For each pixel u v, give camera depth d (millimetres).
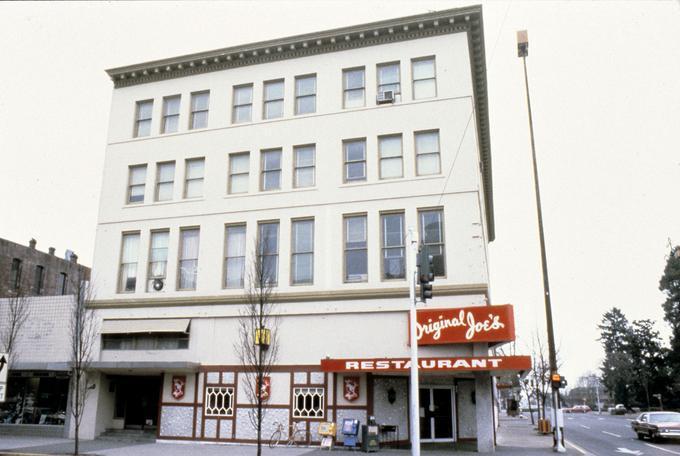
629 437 30969
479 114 27594
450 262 22109
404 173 23562
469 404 22953
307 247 24141
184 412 23594
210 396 23484
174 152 27047
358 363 20688
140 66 28078
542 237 23672
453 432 22562
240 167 26094
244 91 27031
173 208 26312
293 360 22688
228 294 24406
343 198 23984
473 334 20328
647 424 27906
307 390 22281
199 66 27609
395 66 25078
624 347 85375
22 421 25891
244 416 22844
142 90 28484
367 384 21766
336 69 25547
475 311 20500
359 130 24547
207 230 25531
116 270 26344
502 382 45000
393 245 23094
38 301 26781
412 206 23125
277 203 24812
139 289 25750
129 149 27828
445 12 24344
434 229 22812
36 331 26422
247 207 25203
